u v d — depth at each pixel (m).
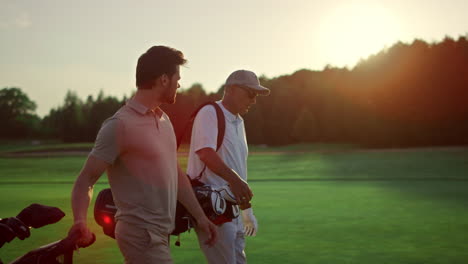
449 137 63.47
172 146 2.89
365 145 67.88
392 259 5.78
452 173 26.34
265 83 82.12
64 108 106.00
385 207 11.18
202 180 3.70
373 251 6.25
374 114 68.62
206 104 3.73
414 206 11.31
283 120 78.31
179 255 6.02
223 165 3.49
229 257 3.50
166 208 2.75
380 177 24.16
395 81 67.69
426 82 66.12
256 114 77.31
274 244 6.76
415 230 7.88
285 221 9.00
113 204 2.89
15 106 138.88
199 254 6.07
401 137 65.44
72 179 24.62
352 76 73.19
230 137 3.74
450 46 66.56
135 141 2.65
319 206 11.45
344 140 75.12
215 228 3.20
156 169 2.71
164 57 2.75
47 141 107.25
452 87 65.06
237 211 3.45
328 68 86.94
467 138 62.62
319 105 78.50
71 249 2.15
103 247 6.43
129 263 2.72
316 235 7.45
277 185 19.17
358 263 5.58
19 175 28.23
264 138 78.00
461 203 11.92
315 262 5.64
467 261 5.66
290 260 5.76
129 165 2.67
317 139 76.38
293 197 13.82
